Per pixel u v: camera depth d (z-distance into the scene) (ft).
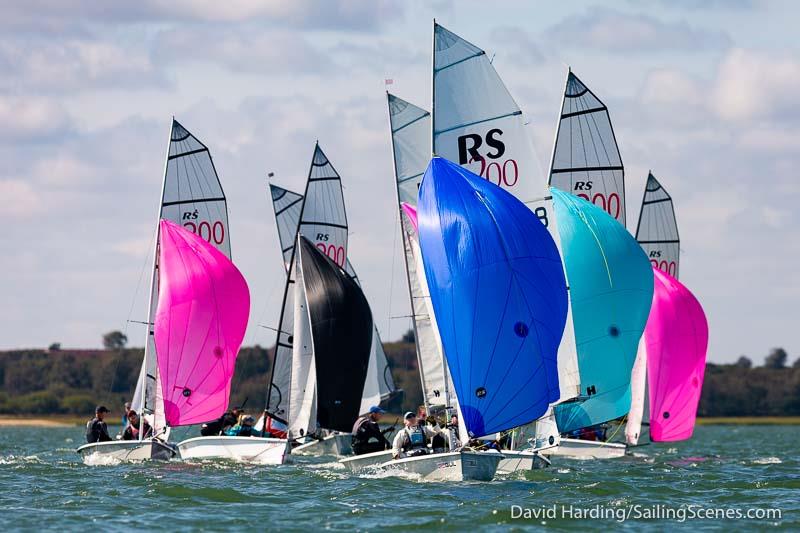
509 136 358.64
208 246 426.51
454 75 358.43
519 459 351.05
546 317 320.70
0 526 269.03
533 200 358.43
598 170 424.87
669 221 495.82
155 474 375.86
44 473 382.83
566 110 424.46
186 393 418.72
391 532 263.70
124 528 266.98
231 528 267.18
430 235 326.24
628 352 390.21
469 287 319.68
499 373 318.65
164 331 418.51
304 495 319.68
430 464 333.42
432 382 373.61
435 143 357.20
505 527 268.82
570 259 388.98
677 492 331.57
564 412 381.40
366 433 370.73
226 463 415.44
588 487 333.21
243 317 428.56
